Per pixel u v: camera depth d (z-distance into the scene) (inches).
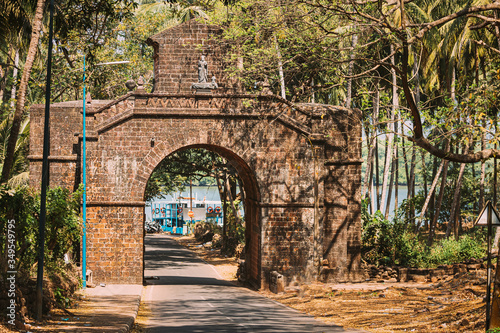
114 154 1166.3
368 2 695.1
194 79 1273.4
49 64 692.1
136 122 1173.1
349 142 1254.3
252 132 1197.7
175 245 2524.6
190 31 1273.4
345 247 1235.9
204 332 655.1
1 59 2015.3
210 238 2576.3
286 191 1202.0
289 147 1205.7
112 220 1159.6
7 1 938.7
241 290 1190.3
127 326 639.1
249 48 1071.0
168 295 1065.5
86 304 844.6
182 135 1181.7
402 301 900.0
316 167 1210.0
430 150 616.1
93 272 1151.0
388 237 1354.6
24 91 858.8
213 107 1189.7
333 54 845.8
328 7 706.2
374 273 1252.5
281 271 1191.6
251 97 1198.9
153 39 1263.5
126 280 1156.5
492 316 559.8
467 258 1326.3
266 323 739.4
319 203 1210.6
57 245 938.1
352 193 1258.6
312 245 1203.9
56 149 1231.5
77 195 967.0
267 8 858.8
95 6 1024.2
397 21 1380.4
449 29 1411.2
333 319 777.6
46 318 658.8
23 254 765.9
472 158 615.8
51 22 696.4
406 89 613.6
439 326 650.8
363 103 778.2
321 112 1246.9
